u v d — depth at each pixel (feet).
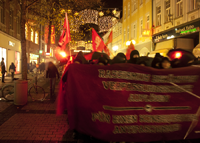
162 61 11.69
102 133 9.41
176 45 45.98
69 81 9.86
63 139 12.43
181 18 44.39
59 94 11.34
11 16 70.49
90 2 39.19
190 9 41.24
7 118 16.70
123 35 95.86
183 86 10.07
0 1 59.21
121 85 9.93
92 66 10.12
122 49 96.78
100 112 9.54
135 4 79.10
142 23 70.64
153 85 10.02
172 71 10.21
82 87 9.78
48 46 49.34
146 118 9.59
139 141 9.45
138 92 9.89
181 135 9.66
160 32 53.42
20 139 12.26
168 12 51.70
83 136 11.86
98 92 9.76
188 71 10.28
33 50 98.68
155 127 9.57
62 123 15.61
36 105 21.88
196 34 40.91
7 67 65.00
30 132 13.51
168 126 9.61
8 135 12.86
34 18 44.91
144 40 67.67
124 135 9.41
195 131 9.69
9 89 24.40
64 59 21.02
